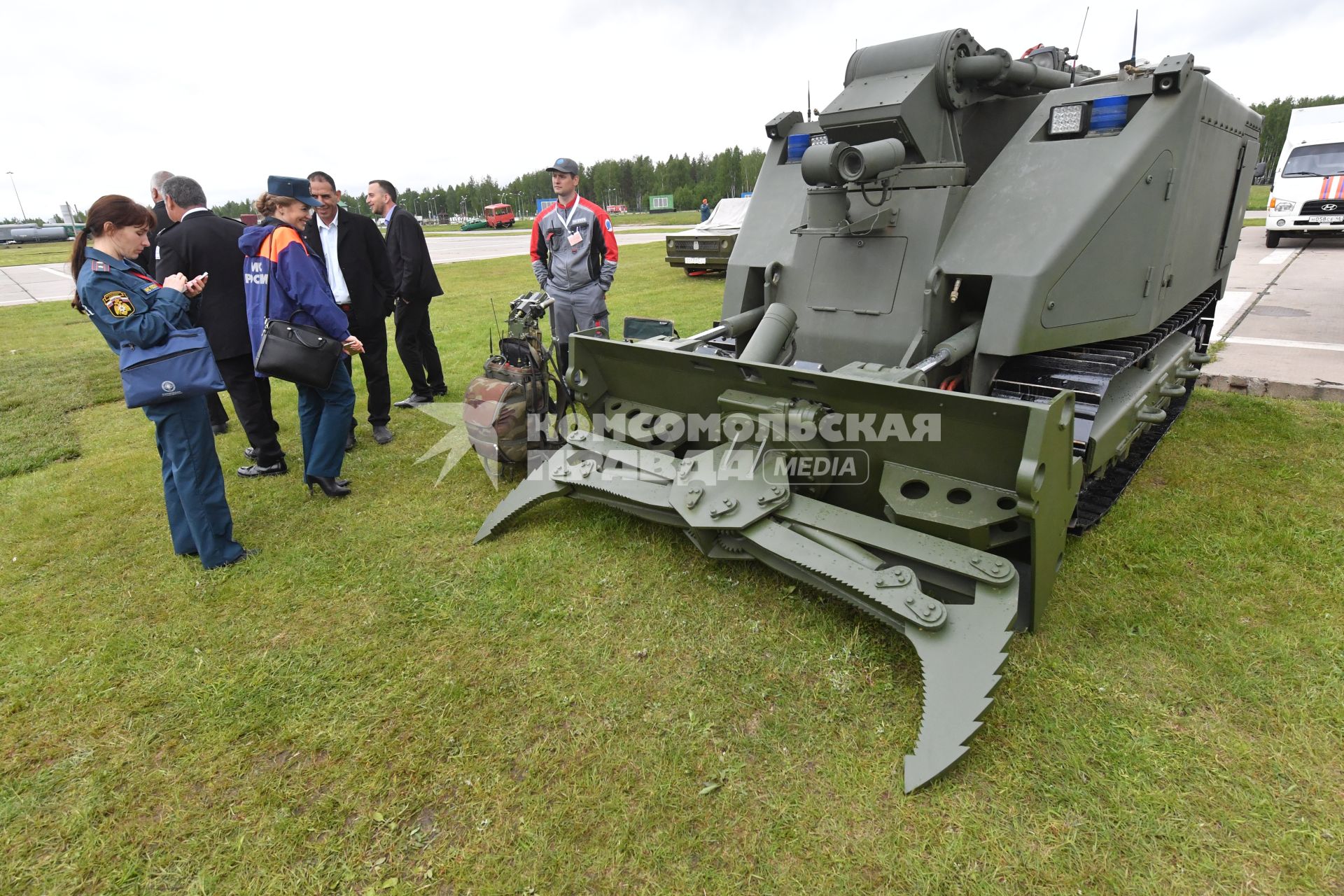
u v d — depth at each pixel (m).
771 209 4.17
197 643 3.11
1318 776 2.18
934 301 3.24
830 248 3.65
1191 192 3.52
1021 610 2.78
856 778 2.26
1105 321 3.31
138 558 3.86
